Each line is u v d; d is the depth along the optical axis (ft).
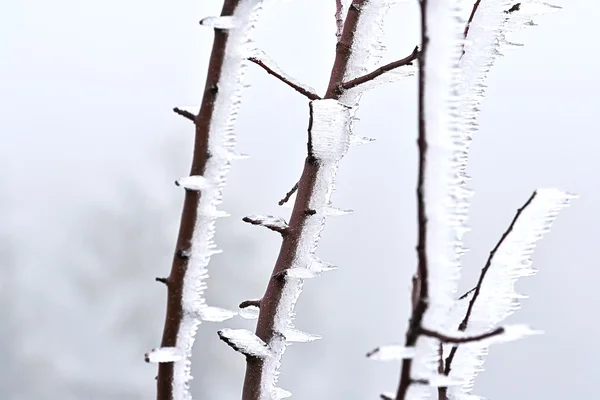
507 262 5.48
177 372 5.42
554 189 5.46
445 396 5.48
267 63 5.91
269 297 5.77
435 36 5.06
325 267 5.80
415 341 5.08
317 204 5.81
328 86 5.91
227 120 5.38
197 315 5.42
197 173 5.39
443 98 5.08
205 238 5.42
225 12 5.35
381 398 5.15
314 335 5.75
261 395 5.70
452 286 5.10
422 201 5.09
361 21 5.93
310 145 5.79
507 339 5.00
